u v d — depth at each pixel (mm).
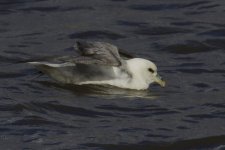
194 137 16203
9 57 21328
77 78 18625
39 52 22031
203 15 25531
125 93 18562
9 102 17656
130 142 15938
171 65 21109
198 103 18141
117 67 18656
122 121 17000
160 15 25594
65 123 16750
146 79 18891
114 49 18281
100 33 23922
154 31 24203
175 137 16219
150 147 15797
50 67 18406
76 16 25516
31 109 17375
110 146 15727
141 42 23219
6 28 24297
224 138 16188
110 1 27031
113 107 17719
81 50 18266
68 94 18297
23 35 23641
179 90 19109
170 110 17672
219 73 20453
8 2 26625
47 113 17250
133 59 19016
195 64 21156
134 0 27031
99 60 17891
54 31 24062
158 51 22438
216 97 18578
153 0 26922
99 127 16609
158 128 16625
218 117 17328
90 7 26344
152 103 18047
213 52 22250
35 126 16516
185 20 25062
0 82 19188
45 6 26328
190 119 17203
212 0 26922
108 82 18672
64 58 17984
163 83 18953
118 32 24031
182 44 22766
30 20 25078
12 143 15664
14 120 16734
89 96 18234
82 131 16359
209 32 23828
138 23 24797
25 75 19688
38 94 18266
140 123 16906
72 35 23734
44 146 15586
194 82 19719
